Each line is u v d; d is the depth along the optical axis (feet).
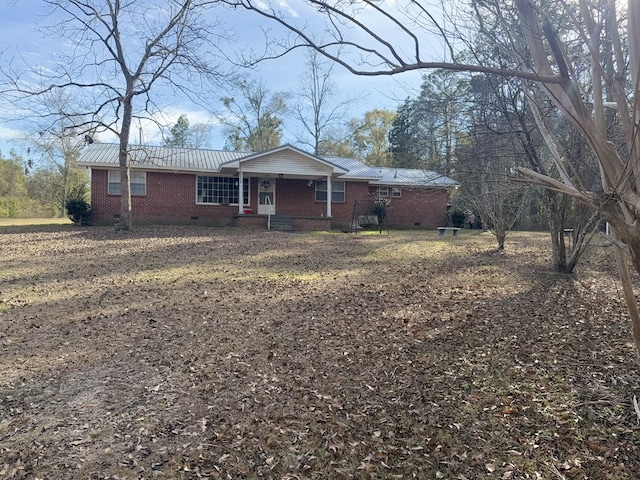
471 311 21.66
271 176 71.15
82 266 34.17
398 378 13.97
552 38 6.61
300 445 10.39
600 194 6.75
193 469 9.40
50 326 19.22
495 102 22.65
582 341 16.84
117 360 15.48
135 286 27.61
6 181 138.82
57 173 138.10
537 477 9.07
